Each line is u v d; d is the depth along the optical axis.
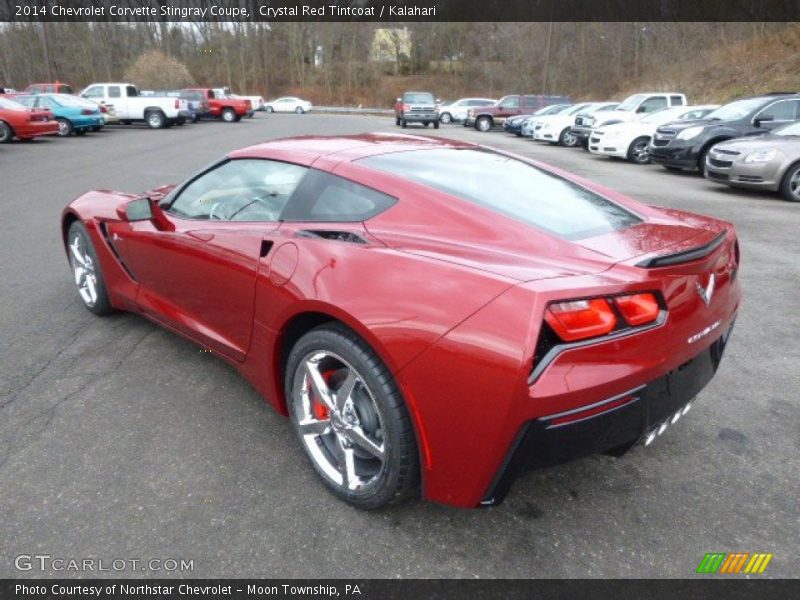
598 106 21.55
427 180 2.43
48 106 19.73
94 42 55.59
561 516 2.22
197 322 3.06
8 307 4.18
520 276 1.83
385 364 1.95
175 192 3.30
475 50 67.25
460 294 1.84
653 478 2.45
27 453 2.50
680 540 2.10
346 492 2.22
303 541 2.07
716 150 10.27
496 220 2.19
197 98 31.14
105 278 3.75
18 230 6.53
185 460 2.50
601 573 1.95
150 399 2.97
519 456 1.79
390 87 70.00
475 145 3.19
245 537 2.08
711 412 2.97
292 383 2.40
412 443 1.99
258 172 2.84
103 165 12.33
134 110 25.16
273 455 2.55
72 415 2.81
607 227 2.35
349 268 2.12
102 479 2.36
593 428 1.82
